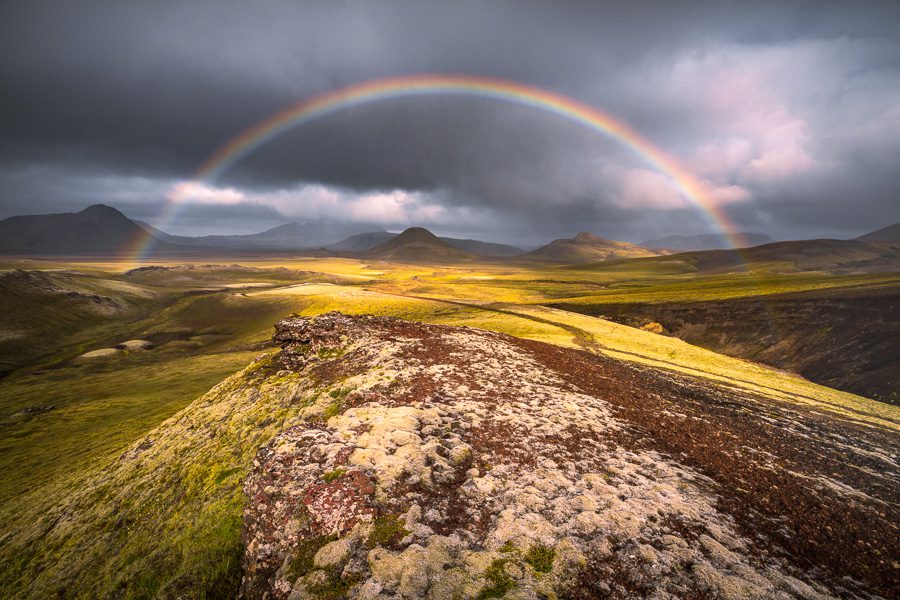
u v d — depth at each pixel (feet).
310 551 36.47
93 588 54.95
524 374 92.84
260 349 386.73
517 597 30.53
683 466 55.62
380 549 35.24
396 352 97.04
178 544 54.90
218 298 647.56
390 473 44.78
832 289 330.54
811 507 48.98
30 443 171.94
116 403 231.50
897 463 73.77
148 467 86.48
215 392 113.09
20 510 97.50
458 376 83.82
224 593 44.93
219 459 73.41
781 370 256.52
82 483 97.91
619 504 42.37
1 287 562.66
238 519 54.03
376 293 651.25
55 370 363.97
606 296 505.25
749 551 37.81
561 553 34.73
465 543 36.45
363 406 67.97
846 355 238.48
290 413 79.10
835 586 34.88
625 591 31.55
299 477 44.37
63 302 603.67
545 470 49.06
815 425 96.32
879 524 47.16
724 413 91.09
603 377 107.24
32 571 66.49
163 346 449.89
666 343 241.96
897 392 192.34
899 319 238.68
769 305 320.09
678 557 35.35
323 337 114.52
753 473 57.11
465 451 52.21
